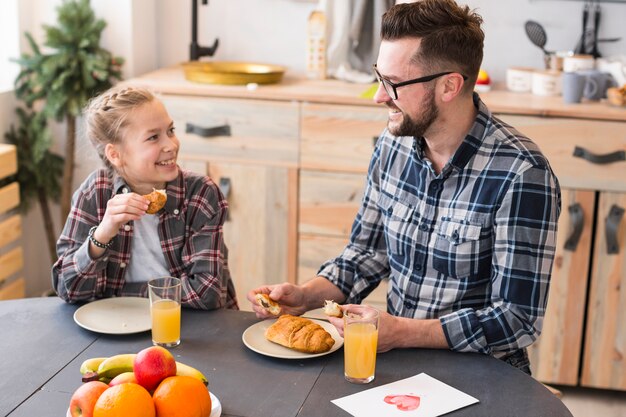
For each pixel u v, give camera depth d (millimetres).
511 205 1729
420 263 1873
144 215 1981
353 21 3205
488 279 1819
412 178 1890
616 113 2770
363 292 1988
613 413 2947
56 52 3453
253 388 1492
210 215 1996
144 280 1999
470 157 1788
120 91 1940
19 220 3162
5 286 3281
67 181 3342
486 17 3285
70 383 1504
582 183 2854
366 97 2945
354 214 3062
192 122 3088
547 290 1736
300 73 3447
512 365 1750
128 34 3391
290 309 1876
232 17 3518
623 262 2889
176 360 1594
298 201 3096
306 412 1413
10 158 3029
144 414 1275
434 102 1735
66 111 3275
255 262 3191
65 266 1884
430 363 1611
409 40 1706
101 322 1751
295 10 3457
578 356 2996
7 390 1474
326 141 3014
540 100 2947
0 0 3369
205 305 1877
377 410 1423
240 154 3090
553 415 1425
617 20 3195
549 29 3256
